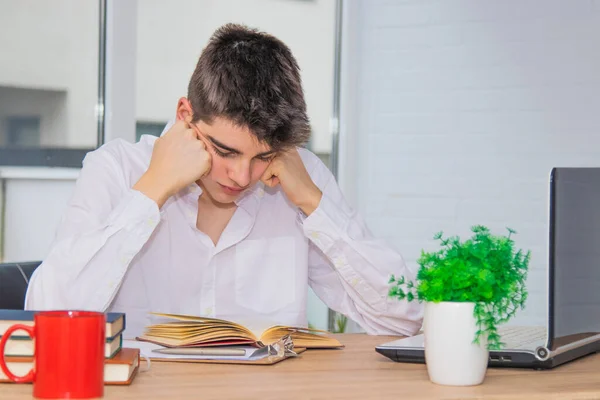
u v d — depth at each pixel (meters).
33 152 2.85
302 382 1.14
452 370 1.14
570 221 1.31
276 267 1.89
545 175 3.09
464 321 1.14
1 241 2.81
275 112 1.48
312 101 3.42
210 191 1.64
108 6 2.93
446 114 3.23
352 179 3.43
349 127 3.42
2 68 2.78
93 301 1.50
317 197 1.67
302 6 3.38
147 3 3.02
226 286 1.86
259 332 1.39
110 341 1.09
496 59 3.15
